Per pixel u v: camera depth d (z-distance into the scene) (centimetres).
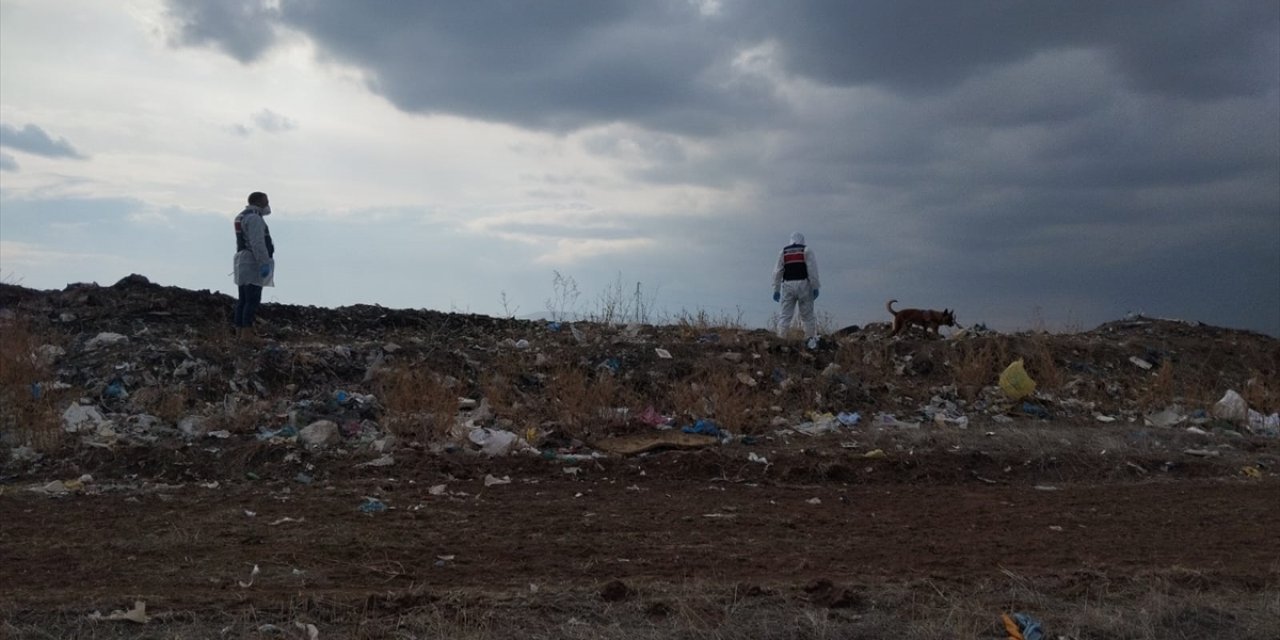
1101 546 773
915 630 563
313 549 717
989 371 1484
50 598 573
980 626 571
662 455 1094
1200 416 1403
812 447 1145
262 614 557
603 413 1221
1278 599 616
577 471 1034
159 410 1130
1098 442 1193
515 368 1357
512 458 1056
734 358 1441
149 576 641
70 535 745
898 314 1648
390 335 1528
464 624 551
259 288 1380
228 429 1096
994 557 732
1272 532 833
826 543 773
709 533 798
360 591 609
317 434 1065
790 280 1570
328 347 1352
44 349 1250
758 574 671
